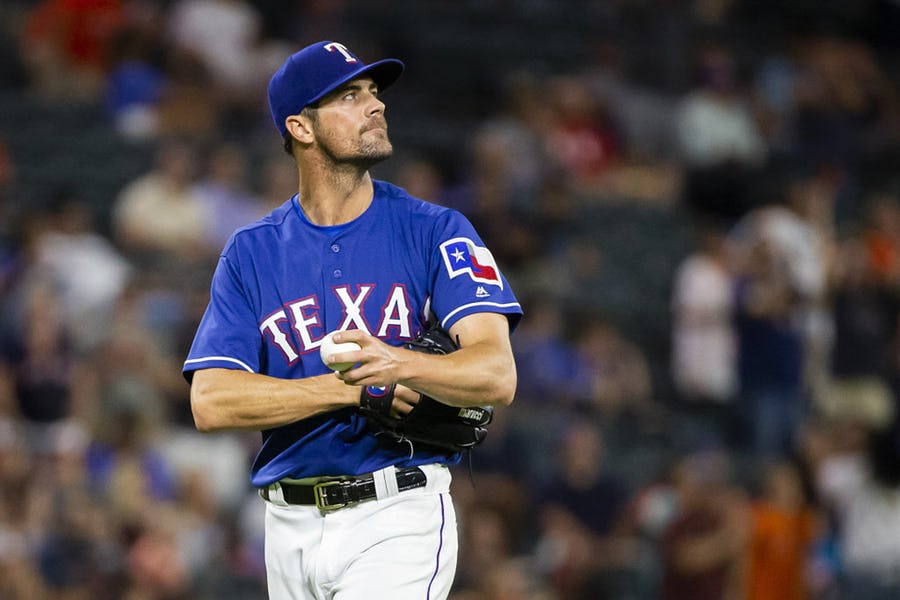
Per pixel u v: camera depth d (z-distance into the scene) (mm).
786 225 45719
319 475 15617
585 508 38844
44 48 53312
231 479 37781
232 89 53938
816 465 39969
